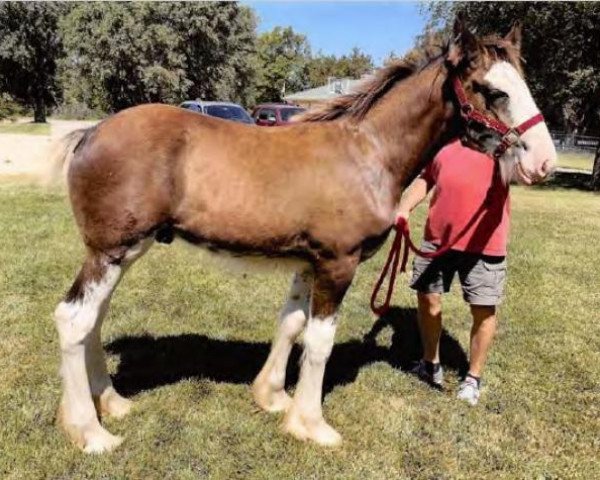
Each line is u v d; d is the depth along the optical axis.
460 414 3.57
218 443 3.11
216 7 35.81
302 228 2.86
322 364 3.11
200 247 2.93
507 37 2.95
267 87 69.88
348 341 4.59
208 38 35.25
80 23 33.62
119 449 3.00
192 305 5.08
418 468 3.06
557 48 17.81
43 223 7.52
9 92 41.22
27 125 31.12
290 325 3.40
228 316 4.90
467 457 3.16
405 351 4.47
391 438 3.28
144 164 2.69
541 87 18.50
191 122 2.83
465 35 2.78
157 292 5.33
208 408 3.43
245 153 2.82
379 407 3.60
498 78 2.77
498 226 3.47
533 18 17.12
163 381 3.73
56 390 3.49
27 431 3.10
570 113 22.61
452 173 3.46
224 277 5.82
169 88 34.16
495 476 3.03
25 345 4.07
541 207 12.38
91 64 33.75
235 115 14.27
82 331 2.81
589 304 5.68
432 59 3.00
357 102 3.01
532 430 3.45
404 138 2.99
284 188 2.80
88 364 3.19
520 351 4.50
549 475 3.06
